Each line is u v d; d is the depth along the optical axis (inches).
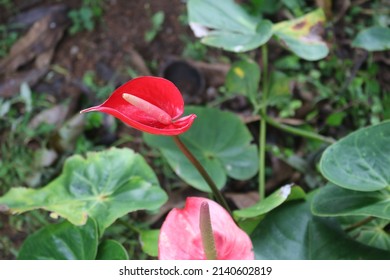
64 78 47.0
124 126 45.3
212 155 39.2
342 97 45.6
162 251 27.8
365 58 47.1
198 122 39.7
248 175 39.0
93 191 34.9
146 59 47.8
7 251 40.8
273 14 48.5
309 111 44.8
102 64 47.4
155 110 27.9
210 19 38.9
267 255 32.0
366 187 30.2
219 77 46.4
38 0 49.7
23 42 48.1
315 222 32.6
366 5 49.7
